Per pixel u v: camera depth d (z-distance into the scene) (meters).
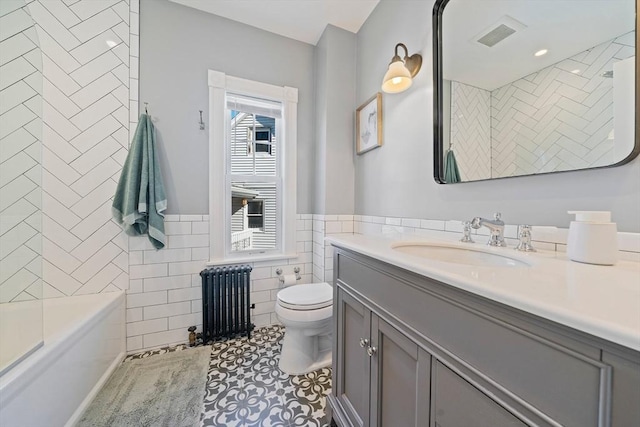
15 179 1.35
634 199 0.67
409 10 1.47
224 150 1.97
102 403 1.25
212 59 1.91
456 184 1.18
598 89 0.72
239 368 1.53
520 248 0.85
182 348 1.76
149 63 1.73
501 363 0.45
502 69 0.98
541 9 0.86
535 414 0.40
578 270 0.58
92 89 1.61
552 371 0.38
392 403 0.76
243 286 1.91
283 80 2.15
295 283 2.09
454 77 1.17
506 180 0.98
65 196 1.56
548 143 0.84
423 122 1.37
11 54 1.34
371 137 1.81
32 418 0.90
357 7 1.82
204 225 1.90
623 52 0.67
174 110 1.80
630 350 0.30
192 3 1.81
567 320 0.34
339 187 2.06
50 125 1.53
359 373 0.95
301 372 1.49
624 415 0.31
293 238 2.21
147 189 1.65
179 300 1.83
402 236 1.28
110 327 1.50
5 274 1.31
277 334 1.97
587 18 0.75
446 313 0.57
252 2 1.80
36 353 0.96
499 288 0.44
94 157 1.61
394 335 0.74
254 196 2.18
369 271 0.88
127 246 1.69
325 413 1.19
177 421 1.14
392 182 1.62
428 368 0.62
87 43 1.59
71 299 1.51
